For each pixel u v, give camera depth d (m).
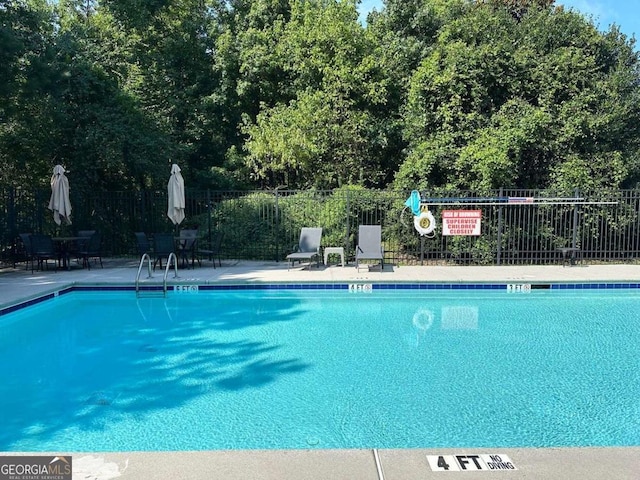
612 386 5.18
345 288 10.37
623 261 13.30
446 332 7.41
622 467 2.87
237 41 19.61
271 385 5.24
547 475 2.78
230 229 14.20
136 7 18.14
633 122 14.05
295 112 16.86
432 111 14.02
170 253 10.97
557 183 12.90
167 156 16.22
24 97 12.95
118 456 3.04
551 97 13.27
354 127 16.95
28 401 4.87
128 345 6.80
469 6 20.33
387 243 13.66
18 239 13.88
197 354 6.38
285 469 2.87
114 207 15.24
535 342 6.84
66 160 15.49
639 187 13.64
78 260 13.64
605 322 8.01
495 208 13.00
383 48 18.52
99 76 15.71
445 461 2.94
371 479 2.75
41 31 13.91
